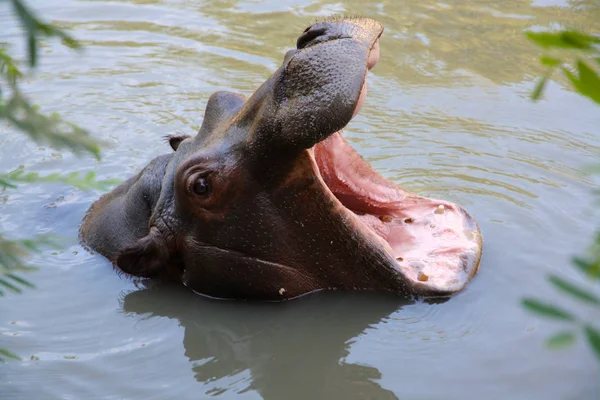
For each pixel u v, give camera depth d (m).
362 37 5.38
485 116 9.90
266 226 5.82
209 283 6.19
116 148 9.35
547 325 5.52
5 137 9.73
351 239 5.82
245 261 5.96
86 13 13.70
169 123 9.99
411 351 5.39
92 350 5.59
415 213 6.48
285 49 12.23
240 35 12.78
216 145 5.82
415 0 13.74
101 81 11.28
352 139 9.34
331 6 13.77
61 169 8.86
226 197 5.77
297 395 5.02
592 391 4.82
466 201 7.64
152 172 6.67
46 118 2.26
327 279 6.04
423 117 9.92
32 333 5.81
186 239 6.11
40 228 7.45
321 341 5.62
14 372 5.29
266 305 6.11
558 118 9.80
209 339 5.72
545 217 7.24
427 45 12.03
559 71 11.12
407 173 8.43
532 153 8.89
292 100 5.28
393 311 5.84
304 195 5.68
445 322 5.67
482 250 6.51
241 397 5.01
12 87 2.29
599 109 10.01
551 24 12.36
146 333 5.81
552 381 4.95
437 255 6.12
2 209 7.80
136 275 6.50
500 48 11.86
